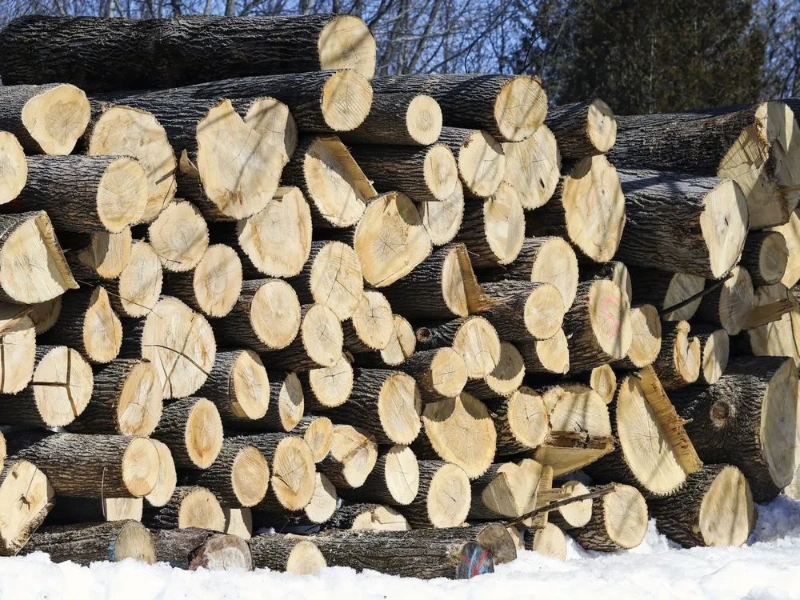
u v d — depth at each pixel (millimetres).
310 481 6246
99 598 4504
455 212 6988
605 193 7699
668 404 7934
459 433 7000
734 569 5680
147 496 5414
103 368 5438
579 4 19984
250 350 6035
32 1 20484
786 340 9250
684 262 7668
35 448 5246
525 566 5840
